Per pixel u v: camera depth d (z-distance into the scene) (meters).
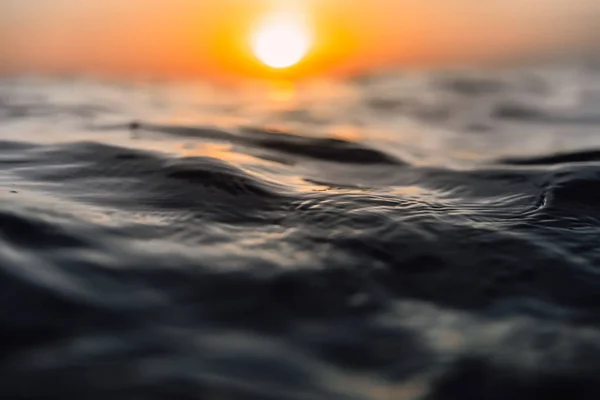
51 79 20.30
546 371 1.48
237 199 2.53
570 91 16.00
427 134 7.49
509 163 4.32
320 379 1.38
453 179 3.65
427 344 1.57
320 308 1.71
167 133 4.81
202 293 1.70
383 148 5.01
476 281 1.95
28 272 1.65
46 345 1.37
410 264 2.03
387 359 1.50
